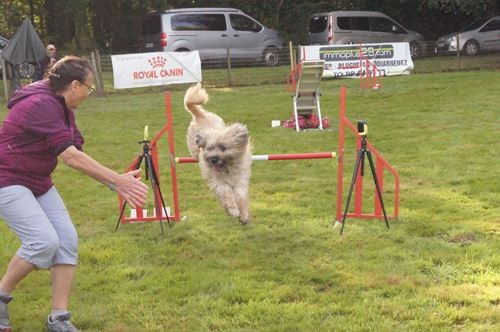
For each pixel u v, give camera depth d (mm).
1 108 15234
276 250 5379
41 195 3807
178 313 4180
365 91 16109
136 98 16484
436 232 5660
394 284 4500
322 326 3881
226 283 4621
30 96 3619
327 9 27906
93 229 6191
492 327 3773
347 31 23688
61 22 26531
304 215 6371
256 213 6484
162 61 17438
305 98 11602
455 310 4004
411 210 6359
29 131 3568
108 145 10609
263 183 7770
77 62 3686
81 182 8195
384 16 24125
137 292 4551
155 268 5031
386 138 10211
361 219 6109
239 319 4023
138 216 6316
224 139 5578
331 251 5297
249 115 13203
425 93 15242
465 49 24234
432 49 24438
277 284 4617
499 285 4402
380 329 3791
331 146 9859
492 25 24281
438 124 11180
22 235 3625
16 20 25953
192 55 17750
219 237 5785
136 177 3711
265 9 26938
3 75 16547
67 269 3816
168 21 21453
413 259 4980
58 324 3822
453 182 7340
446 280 4539
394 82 17672
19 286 4691
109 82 19141
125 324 4043
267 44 22672
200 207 6828
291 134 10977
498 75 18250
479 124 10938
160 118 13234
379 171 6191
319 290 4500
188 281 4719
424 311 4023
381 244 5406
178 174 8430
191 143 6629
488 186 7070
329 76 18797
